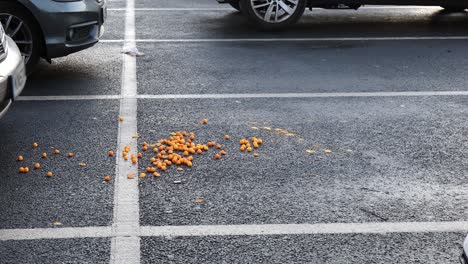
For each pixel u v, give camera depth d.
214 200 3.48
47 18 5.35
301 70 6.01
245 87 5.46
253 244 3.06
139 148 4.16
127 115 4.75
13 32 5.38
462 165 3.99
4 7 5.30
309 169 3.88
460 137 4.45
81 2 5.47
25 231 3.15
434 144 4.31
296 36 7.40
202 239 3.10
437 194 3.59
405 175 3.83
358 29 7.84
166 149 4.12
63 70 5.91
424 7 9.44
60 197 3.49
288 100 5.14
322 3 7.56
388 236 3.15
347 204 3.46
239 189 3.61
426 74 5.94
